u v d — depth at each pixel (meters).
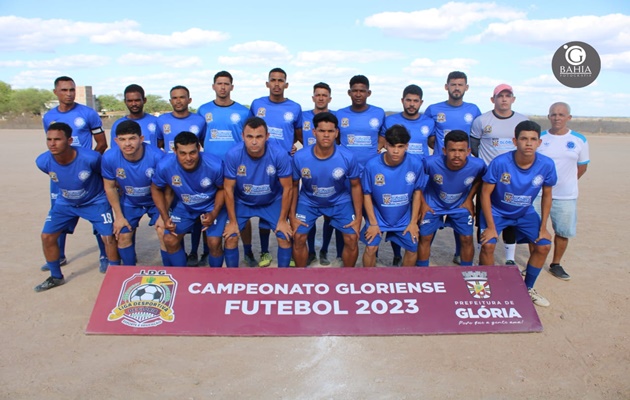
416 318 4.24
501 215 5.02
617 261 6.27
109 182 4.98
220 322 4.17
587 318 4.54
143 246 6.91
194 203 4.96
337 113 6.27
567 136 5.45
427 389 3.38
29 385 3.38
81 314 4.53
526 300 4.40
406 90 6.08
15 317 4.45
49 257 5.07
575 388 3.41
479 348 3.96
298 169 4.98
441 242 7.39
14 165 15.67
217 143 6.16
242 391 3.34
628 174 15.10
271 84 6.18
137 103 6.07
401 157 4.79
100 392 3.31
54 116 6.01
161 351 3.87
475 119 6.12
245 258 6.19
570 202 5.43
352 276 4.46
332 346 3.96
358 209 5.17
